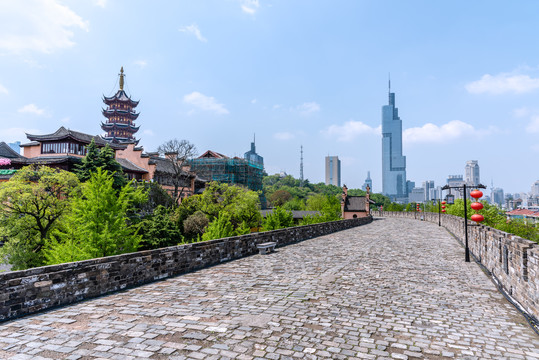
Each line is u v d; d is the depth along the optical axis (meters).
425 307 8.46
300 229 24.11
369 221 51.84
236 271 12.77
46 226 30.23
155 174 62.44
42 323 7.07
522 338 6.55
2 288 7.23
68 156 47.00
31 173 31.44
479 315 7.90
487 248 13.75
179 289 10.04
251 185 93.50
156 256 11.36
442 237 27.05
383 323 7.25
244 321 7.21
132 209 36.78
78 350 5.70
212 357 5.48
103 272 9.48
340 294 9.52
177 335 6.40
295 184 174.75
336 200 77.19
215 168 88.75
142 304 8.47
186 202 51.78
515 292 9.20
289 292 9.69
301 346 5.98
